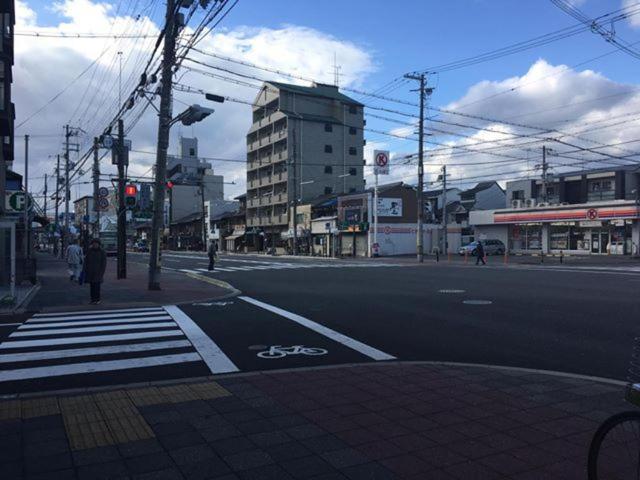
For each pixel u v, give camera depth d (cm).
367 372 678
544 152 4872
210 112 1611
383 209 5397
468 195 7406
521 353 809
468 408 527
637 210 4131
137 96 1828
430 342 897
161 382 631
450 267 3170
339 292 1719
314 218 6288
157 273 1814
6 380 663
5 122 1988
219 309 1340
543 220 4903
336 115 7281
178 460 402
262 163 7544
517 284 1931
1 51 1956
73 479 372
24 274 2041
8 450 423
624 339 901
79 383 647
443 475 375
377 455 409
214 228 9050
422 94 3756
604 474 329
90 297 1530
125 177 2298
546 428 468
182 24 1523
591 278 2181
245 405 537
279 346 865
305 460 401
